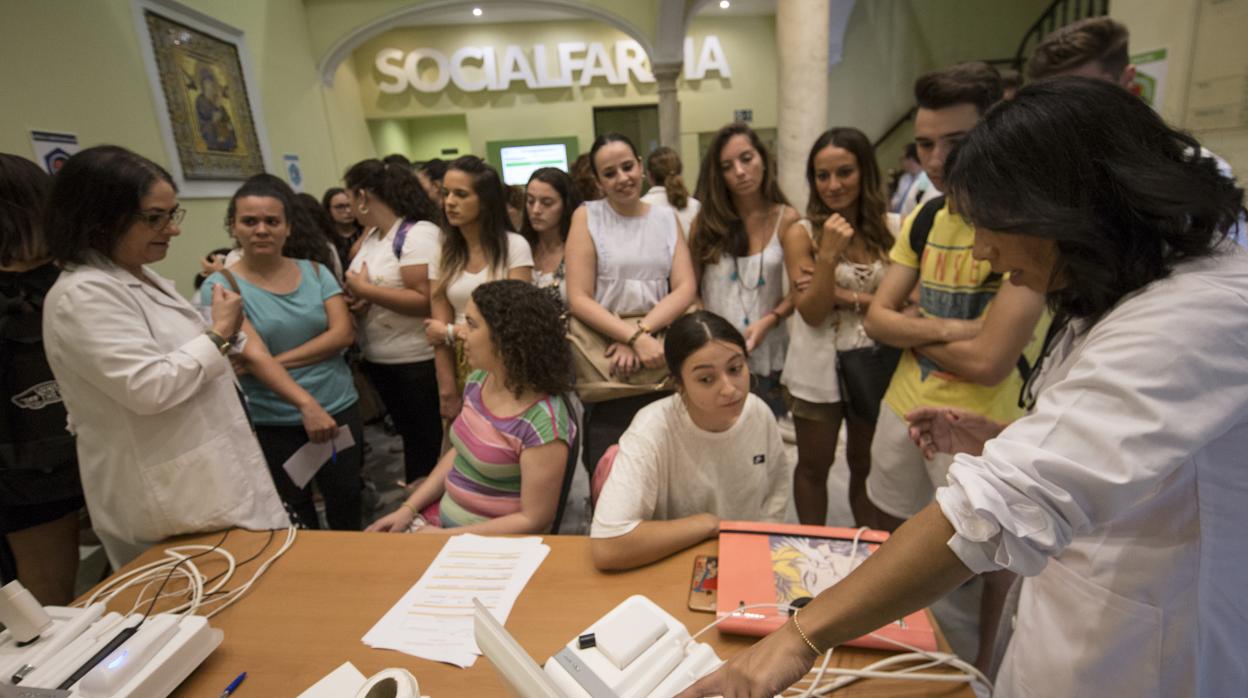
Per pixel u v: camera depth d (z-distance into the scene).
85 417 1.21
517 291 1.40
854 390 1.74
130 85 2.94
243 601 1.06
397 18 5.09
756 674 0.64
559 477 1.39
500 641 0.53
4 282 1.36
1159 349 0.53
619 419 1.83
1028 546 0.54
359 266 2.56
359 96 6.26
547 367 1.40
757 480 1.31
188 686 0.88
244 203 1.88
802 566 0.98
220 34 3.71
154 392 1.13
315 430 1.87
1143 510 0.65
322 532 1.27
